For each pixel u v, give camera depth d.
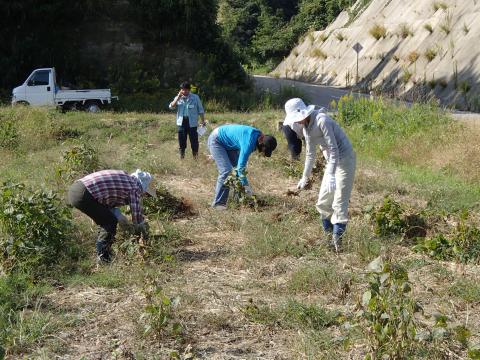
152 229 7.88
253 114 22.03
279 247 7.18
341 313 4.94
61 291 6.11
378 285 4.53
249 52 62.31
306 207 9.16
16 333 5.06
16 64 27.61
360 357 4.71
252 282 6.31
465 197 10.40
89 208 6.64
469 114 23.64
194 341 5.06
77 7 28.12
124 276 6.36
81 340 5.09
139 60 29.17
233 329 5.28
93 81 28.47
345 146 7.14
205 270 6.70
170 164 12.54
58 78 28.20
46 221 6.74
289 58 55.47
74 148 12.20
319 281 6.13
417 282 6.27
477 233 7.39
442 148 14.44
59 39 28.55
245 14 64.81
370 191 10.98
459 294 5.93
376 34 39.06
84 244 7.38
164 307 5.30
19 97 23.56
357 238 7.36
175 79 29.38
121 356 4.76
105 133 18.81
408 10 38.78
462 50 30.12
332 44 46.97
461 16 32.41
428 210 8.89
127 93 27.80
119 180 6.74
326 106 27.91
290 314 5.43
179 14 29.25
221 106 26.66
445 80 29.61
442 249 7.25
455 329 4.55
